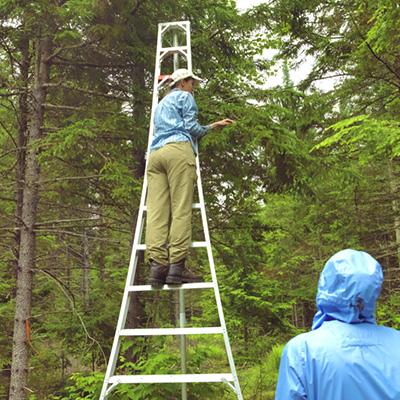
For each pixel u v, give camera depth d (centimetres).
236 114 638
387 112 677
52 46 688
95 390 459
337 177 683
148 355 536
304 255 1312
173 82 404
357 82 696
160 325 744
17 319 661
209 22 695
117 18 623
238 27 697
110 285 810
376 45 506
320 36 773
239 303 1034
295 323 1683
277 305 1025
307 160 647
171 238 348
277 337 1056
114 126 624
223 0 715
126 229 780
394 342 174
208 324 1108
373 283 171
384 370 165
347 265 174
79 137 605
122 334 333
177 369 466
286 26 754
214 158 694
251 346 1009
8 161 848
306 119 725
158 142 371
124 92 710
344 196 841
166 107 377
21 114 730
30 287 670
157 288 347
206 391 462
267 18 723
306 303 1515
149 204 368
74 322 752
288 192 726
